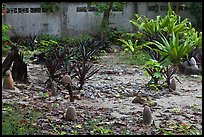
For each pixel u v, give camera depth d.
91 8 15.64
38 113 5.04
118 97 6.30
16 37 15.02
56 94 6.24
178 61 8.38
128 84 7.37
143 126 4.69
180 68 8.83
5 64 7.25
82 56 9.41
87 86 7.03
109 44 13.03
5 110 5.12
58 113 5.12
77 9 15.63
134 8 15.84
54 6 15.41
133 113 5.27
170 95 6.55
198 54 9.41
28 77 7.88
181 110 5.53
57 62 7.12
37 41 13.80
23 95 6.14
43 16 15.46
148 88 6.98
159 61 7.43
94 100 6.05
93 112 5.29
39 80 7.53
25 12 15.32
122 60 10.90
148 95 6.47
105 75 8.46
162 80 7.41
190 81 7.99
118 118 5.02
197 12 15.68
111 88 6.96
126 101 6.05
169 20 11.46
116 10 15.77
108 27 15.02
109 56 11.91
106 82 7.59
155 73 6.86
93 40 12.30
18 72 7.15
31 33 15.38
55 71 6.85
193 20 15.90
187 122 4.92
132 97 6.35
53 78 6.81
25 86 6.74
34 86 6.90
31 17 15.37
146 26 11.72
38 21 15.44
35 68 9.20
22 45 13.18
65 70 7.25
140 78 8.14
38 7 15.38
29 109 5.24
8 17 15.20
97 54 11.47
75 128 4.55
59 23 15.56
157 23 11.58
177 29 11.27
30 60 10.59
